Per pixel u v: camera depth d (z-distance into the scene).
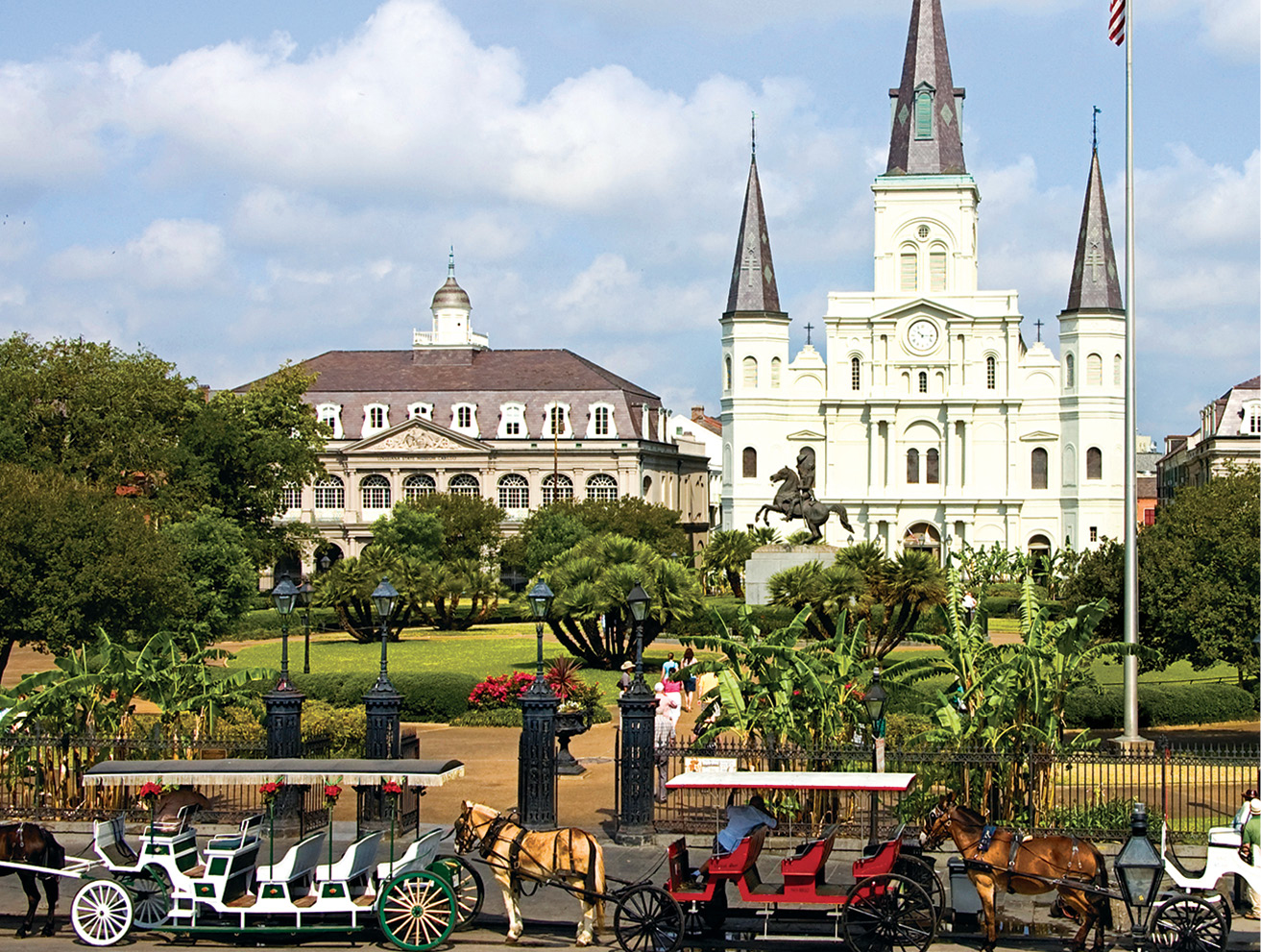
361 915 22.94
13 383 70.31
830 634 62.09
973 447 123.56
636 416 134.75
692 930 21.70
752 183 126.56
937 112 125.25
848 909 21.05
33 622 44.91
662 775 30.64
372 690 30.39
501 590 89.88
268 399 93.94
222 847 22.77
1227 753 32.91
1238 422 126.25
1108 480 120.75
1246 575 40.84
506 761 38.25
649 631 58.16
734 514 125.44
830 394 125.25
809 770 28.38
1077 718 42.53
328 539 133.00
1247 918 23.61
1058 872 21.42
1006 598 90.75
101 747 30.91
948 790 28.78
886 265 125.19
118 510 48.59
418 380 137.25
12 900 25.56
